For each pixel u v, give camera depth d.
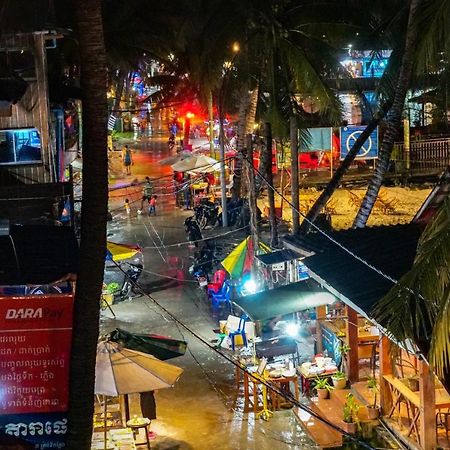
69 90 19.80
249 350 17.25
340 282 13.74
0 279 11.56
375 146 31.27
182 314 21.06
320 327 17.05
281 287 16.45
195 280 24.17
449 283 8.95
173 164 36.22
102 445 13.26
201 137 56.88
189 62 32.69
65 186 15.83
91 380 10.34
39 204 15.84
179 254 27.36
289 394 15.39
